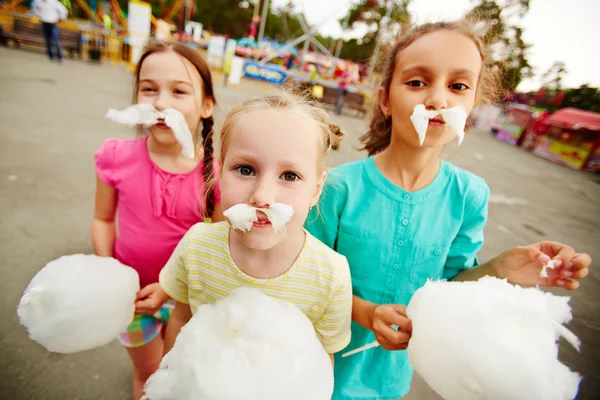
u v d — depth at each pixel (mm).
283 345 930
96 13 20062
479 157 11734
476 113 1790
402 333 1186
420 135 1238
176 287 1404
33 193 4062
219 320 978
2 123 5926
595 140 14203
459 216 1555
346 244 1532
